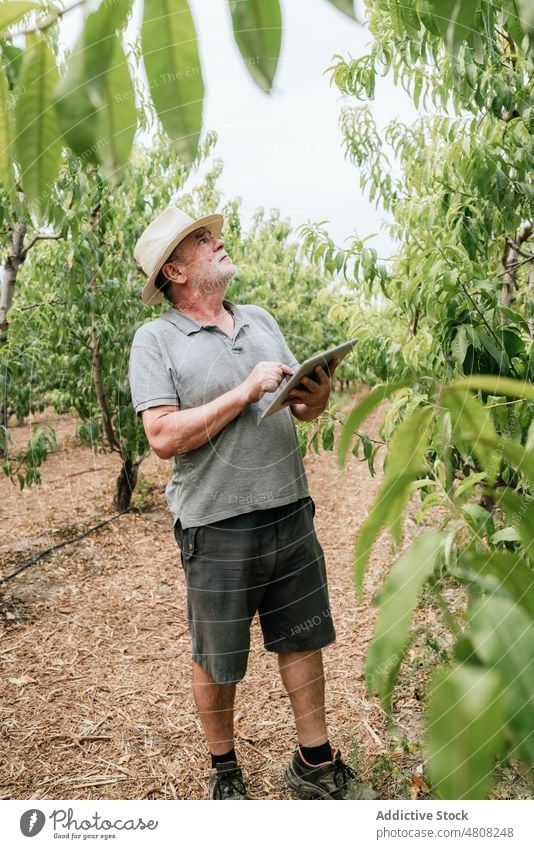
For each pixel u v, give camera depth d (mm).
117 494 5098
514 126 1838
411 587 345
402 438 377
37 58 374
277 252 3773
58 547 4250
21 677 2729
